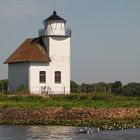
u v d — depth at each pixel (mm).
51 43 181125
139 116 133125
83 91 188250
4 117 131750
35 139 101562
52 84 179875
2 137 103875
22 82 183000
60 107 137375
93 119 128250
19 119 129750
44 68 179375
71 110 134375
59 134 107312
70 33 183125
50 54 180625
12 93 172625
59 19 182125
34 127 118875
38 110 134875
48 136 104938
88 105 141750
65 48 182250
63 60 181750
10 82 191125
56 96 163500
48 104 143000
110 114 133125
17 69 186375
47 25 183000
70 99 157375
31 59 177750
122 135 105562
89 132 109500
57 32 181625
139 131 111000
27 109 135500
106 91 188125
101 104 144500
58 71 181000
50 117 131500
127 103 147875
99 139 101125
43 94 172125
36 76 178250
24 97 157750
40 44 184625
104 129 113688
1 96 158875
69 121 126125
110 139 101125
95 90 184875
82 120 127062
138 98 163125
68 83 181625
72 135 106125
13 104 143125
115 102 150375
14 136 105000
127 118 130125
